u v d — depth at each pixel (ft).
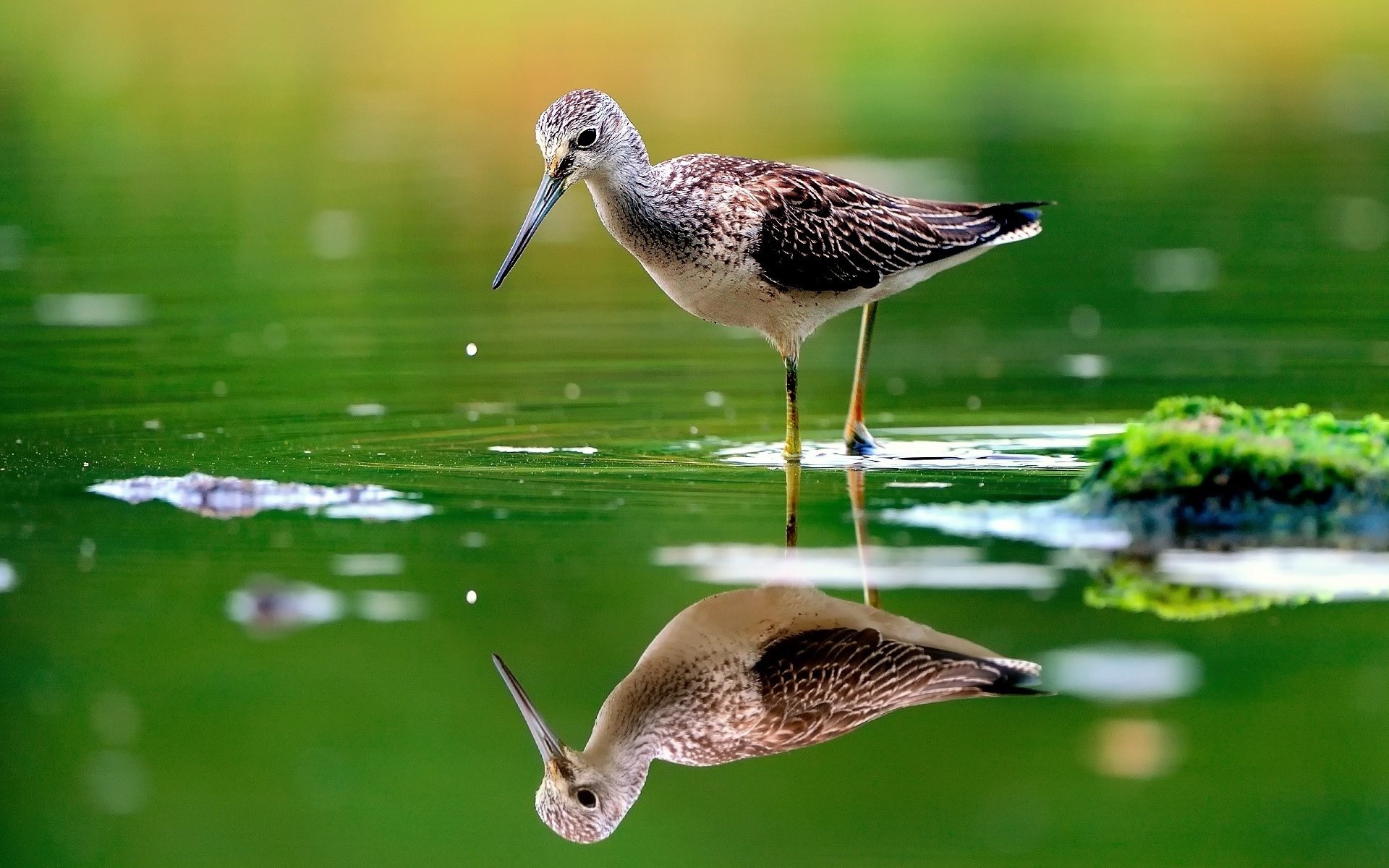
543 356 50.80
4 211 68.64
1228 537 32.89
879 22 102.12
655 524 34.47
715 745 27.68
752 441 41.83
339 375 47.98
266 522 34.88
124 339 51.72
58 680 29.12
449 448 40.68
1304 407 35.09
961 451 40.45
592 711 28.55
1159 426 34.17
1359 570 31.32
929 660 28.55
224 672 29.40
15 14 98.17
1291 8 105.70
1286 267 60.18
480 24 95.55
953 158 75.51
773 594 30.96
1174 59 96.94
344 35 98.27
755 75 92.32
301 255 63.10
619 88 89.35
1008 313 56.08
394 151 82.17
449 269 61.93
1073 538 33.17
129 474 38.04
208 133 83.87
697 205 40.27
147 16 99.96
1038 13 104.78
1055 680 28.27
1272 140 81.00
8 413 43.55
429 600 30.86
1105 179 73.46
